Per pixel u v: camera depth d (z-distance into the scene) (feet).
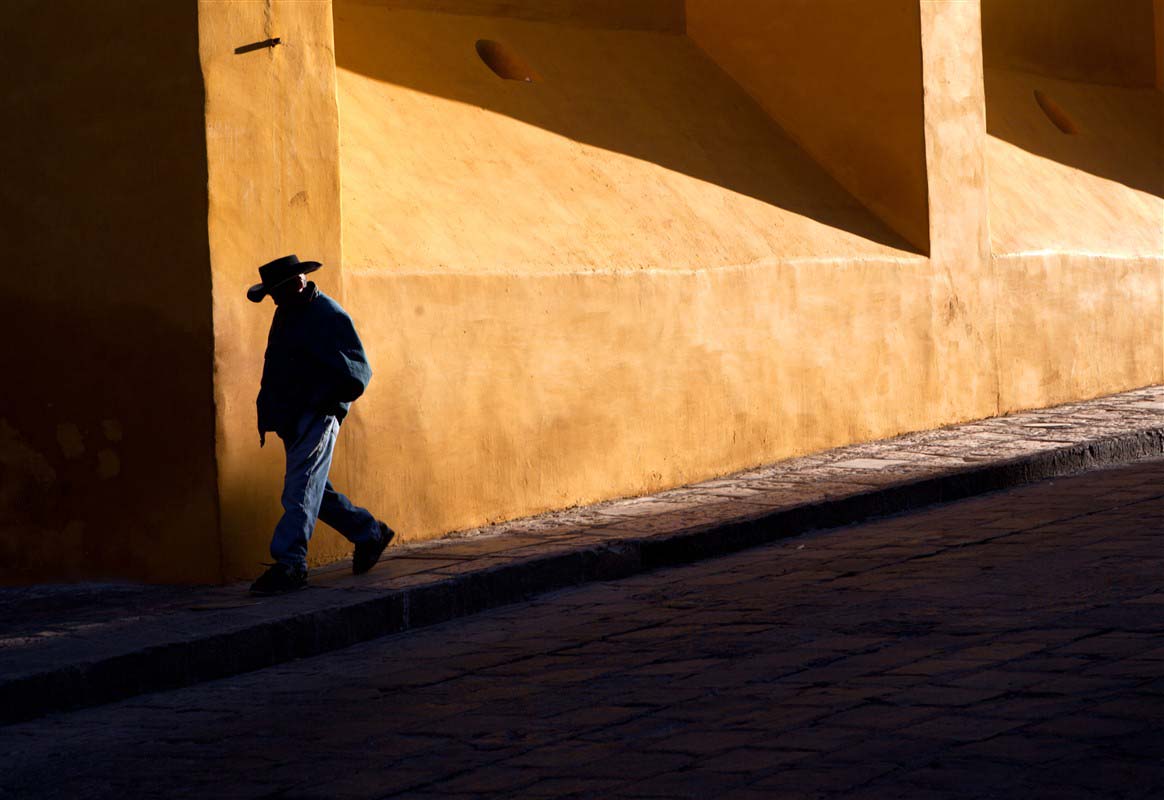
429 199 31.22
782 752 15.75
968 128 41.55
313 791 15.90
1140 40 56.08
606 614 24.26
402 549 28.17
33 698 20.03
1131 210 50.44
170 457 26.40
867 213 41.06
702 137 39.42
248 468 26.32
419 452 28.91
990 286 42.11
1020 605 21.88
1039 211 46.14
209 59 25.66
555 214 33.24
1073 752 14.89
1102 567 24.08
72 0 27.09
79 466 27.50
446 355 29.43
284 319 24.99
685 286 34.09
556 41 38.68
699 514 30.19
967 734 15.80
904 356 39.47
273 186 26.58
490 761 16.48
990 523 29.25
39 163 27.68
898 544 27.94
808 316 36.99
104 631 22.61
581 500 31.96
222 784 16.43
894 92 40.50
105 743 18.62
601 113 37.50
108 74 26.71
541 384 31.19
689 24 43.60
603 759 16.14
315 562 27.27
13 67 27.94
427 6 36.14
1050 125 51.03
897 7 40.27
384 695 20.12
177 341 26.17
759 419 35.76
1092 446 36.32
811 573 26.00
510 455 30.60
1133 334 47.37
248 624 22.50
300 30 27.02
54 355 27.66
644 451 33.22
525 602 25.96
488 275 30.22
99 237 26.99
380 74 33.40
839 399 37.76
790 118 42.32
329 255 27.35
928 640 20.22
